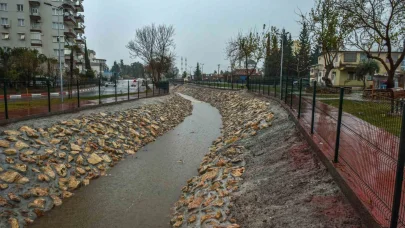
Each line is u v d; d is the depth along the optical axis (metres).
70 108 15.34
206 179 9.12
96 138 13.30
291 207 5.86
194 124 22.45
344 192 5.42
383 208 4.36
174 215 7.72
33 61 31.59
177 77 117.38
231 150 11.33
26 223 7.23
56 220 7.52
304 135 9.58
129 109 20.25
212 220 6.52
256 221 5.91
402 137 3.54
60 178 9.43
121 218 7.66
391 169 4.75
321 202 5.57
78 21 68.06
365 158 5.83
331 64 27.12
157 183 10.06
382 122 5.12
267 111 16.80
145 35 46.88
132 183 10.05
